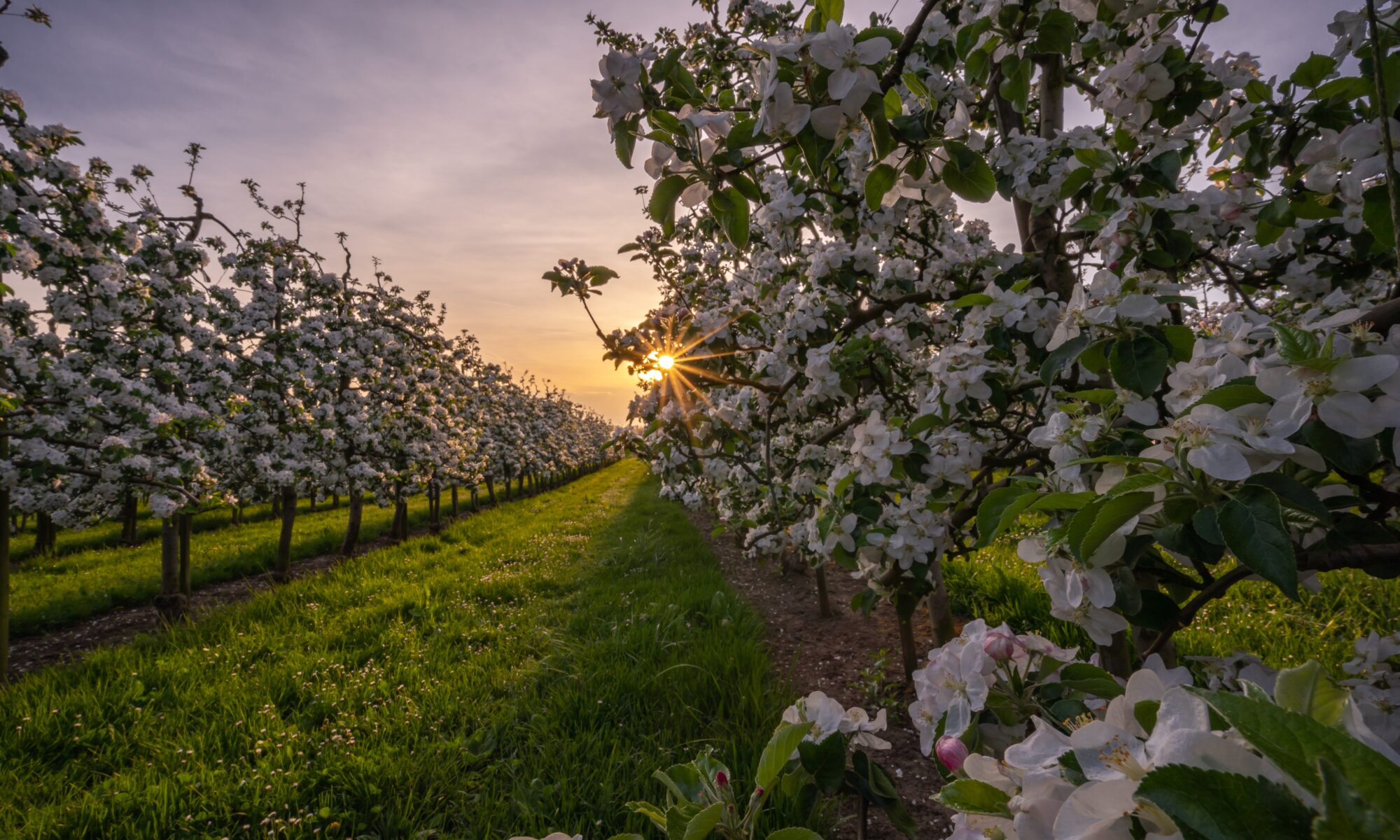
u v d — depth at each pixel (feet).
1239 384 2.55
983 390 5.77
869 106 3.43
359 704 12.02
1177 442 2.57
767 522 11.79
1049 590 3.62
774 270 11.48
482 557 27.68
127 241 18.03
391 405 32.40
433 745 10.06
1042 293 5.70
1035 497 3.51
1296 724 1.16
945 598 11.44
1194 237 5.82
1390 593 11.73
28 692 12.87
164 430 16.90
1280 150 5.37
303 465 24.17
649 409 11.71
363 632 16.58
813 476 9.99
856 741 3.59
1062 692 3.19
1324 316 5.08
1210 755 1.35
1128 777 1.54
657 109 3.65
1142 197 5.45
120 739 11.02
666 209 4.04
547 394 91.56
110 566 30.40
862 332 9.43
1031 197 6.86
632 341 10.69
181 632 16.85
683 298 11.79
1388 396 2.23
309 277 29.17
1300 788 1.13
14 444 15.39
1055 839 1.56
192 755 10.04
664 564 25.12
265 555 31.40
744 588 22.04
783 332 9.42
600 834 7.95
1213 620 12.32
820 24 3.60
